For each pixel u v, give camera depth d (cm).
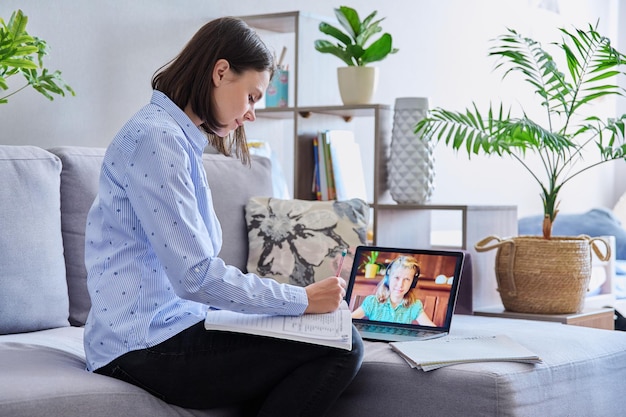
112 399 151
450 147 434
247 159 187
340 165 309
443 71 430
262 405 162
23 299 207
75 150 233
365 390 183
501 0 471
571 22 530
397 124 299
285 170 351
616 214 522
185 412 160
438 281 217
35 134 267
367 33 303
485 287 287
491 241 290
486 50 462
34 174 216
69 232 226
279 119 347
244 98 165
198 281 151
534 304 267
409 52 407
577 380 189
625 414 207
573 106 272
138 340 156
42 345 184
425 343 191
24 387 145
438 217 429
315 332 157
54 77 242
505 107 478
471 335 206
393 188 299
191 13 313
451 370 174
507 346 189
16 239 208
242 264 261
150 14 299
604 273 301
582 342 202
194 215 153
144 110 163
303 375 159
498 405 168
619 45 575
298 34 310
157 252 152
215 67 163
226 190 263
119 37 290
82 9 278
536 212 509
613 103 570
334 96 329
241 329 155
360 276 228
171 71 166
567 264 264
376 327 215
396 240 306
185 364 156
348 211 259
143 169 153
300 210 260
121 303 158
